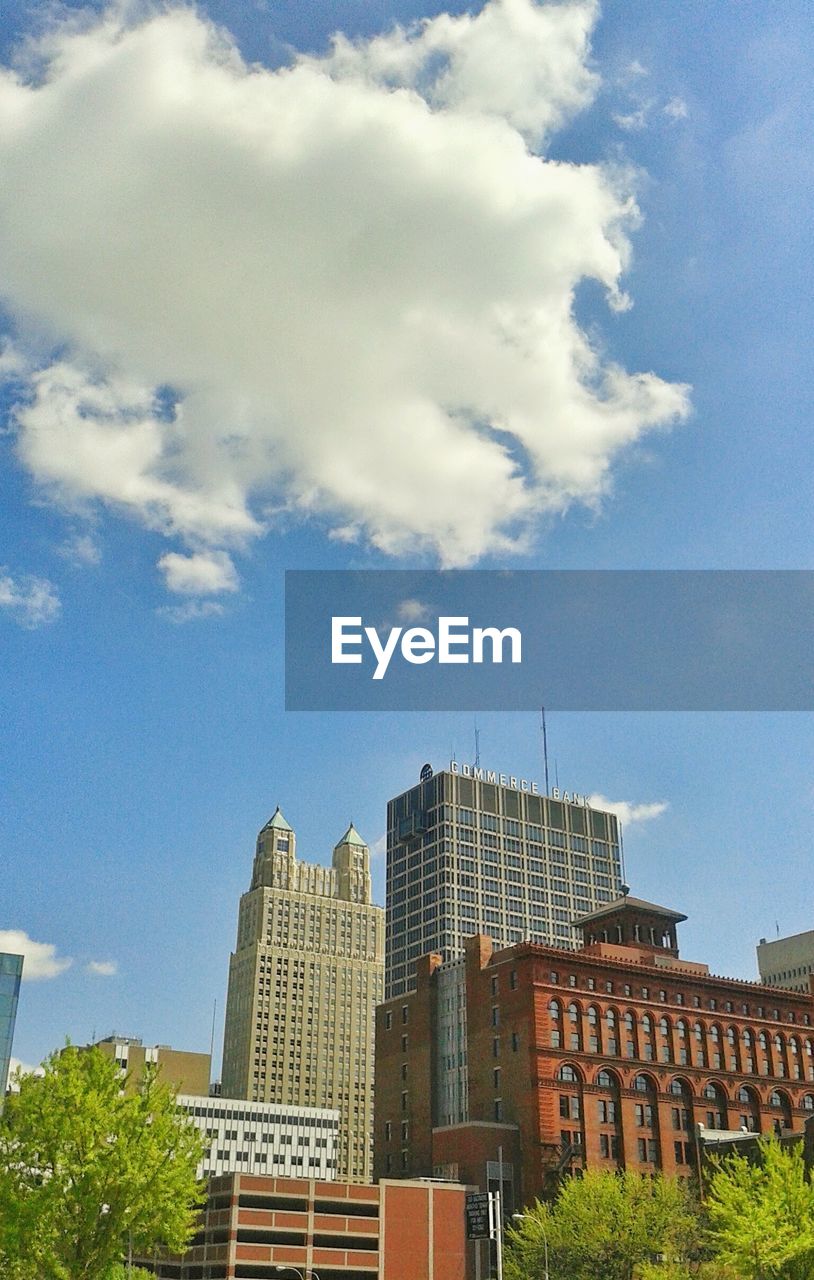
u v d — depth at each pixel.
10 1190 51.22
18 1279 50.91
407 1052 142.50
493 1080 126.31
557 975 127.69
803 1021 146.38
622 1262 95.06
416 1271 109.75
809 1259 69.19
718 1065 135.25
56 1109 52.56
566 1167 116.69
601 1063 124.88
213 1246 106.50
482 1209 97.81
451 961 141.38
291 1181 108.81
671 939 149.75
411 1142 136.12
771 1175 74.81
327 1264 106.69
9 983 138.88
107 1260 52.59
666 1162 124.56
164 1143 54.81
